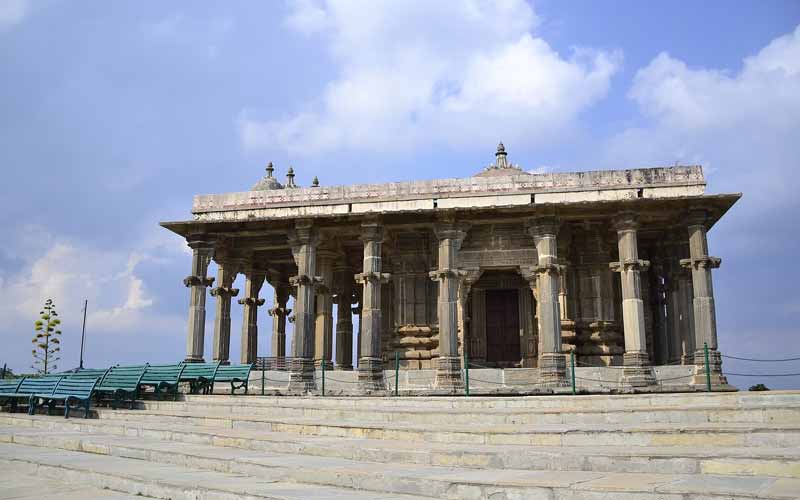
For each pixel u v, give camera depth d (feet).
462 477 34.14
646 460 35.63
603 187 102.94
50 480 42.63
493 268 107.14
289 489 34.94
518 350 113.80
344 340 127.75
